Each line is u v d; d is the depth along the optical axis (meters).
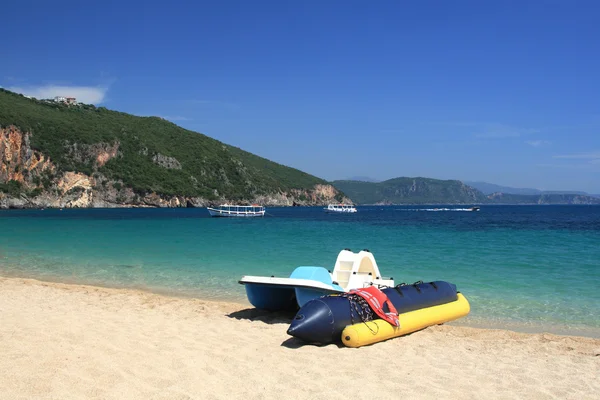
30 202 111.88
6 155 111.00
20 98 146.12
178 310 10.02
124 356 6.18
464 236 32.25
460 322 9.94
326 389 5.29
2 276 15.38
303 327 6.88
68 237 30.84
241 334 7.79
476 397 5.29
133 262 18.78
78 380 5.20
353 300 7.59
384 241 28.45
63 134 127.31
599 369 6.50
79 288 12.68
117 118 168.75
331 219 70.00
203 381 5.38
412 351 7.11
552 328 9.56
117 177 132.00
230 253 21.88
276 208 167.25
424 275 15.56
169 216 76.69
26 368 5.50
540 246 24.78
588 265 17.66
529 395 5.41
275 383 5.42
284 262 18.88
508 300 11.95
